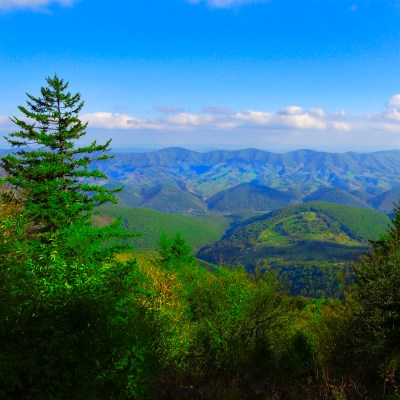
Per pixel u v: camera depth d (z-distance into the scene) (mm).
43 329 4023
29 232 16578
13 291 4434
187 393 7719
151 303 8766
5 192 13500
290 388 8766
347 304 13797
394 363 8812
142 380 5008
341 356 11594
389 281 11672
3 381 3859
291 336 11539
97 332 4484
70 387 4266
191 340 9453
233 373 9594
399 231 17062
